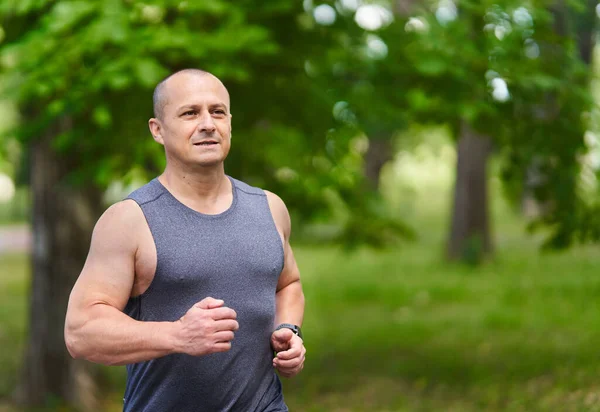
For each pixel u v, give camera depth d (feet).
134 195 9.59
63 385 30.99
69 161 30.22
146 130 22.85
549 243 28.07
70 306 9.25
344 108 26.78
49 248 30.68
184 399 9.70
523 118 26.20
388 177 152.25
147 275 9.39
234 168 26.94
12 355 39.75
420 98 26.27
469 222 68.13
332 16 25.38
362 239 30.71
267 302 9.89
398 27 25.46
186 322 8.70
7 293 61.67
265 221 10.09
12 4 21.13
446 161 146.41
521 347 32.45
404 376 30.55
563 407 22.29
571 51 25.07
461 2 23.04
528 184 28.37
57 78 20.86
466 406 25.21
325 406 27.81
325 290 54.60
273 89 25.81
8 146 24.76
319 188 25.44
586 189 27.73
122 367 36.78
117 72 20.18
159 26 21.88
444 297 49.75
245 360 9.78
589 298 44.21
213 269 9.48
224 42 21.44
